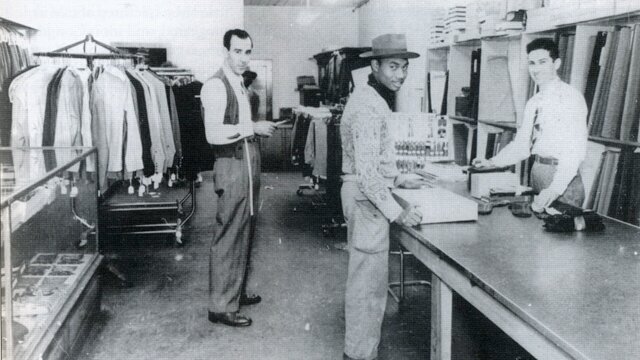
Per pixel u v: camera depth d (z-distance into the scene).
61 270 3.15
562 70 3.26
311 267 4.55
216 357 2.95
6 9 6.77
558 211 2.58
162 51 8.33
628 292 1.73
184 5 8.34
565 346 1.39
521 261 2.03
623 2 2.71
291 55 11.11
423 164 4.14
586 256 2.09
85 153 3.22
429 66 5.65
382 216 2.47
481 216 2.72
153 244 5.20
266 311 3.60
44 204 3.48
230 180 3.17
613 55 2.96
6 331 2.00
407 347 3.07
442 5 5.96
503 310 1.73
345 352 2.58
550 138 3.04
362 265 2.50
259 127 3.32
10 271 2.00
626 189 2.94
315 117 5.79
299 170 10.38
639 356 1.32
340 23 11.11
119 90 4.15
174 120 5.18
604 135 3.03
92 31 8.02
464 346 2.46
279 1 10.30
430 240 2.29
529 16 3.63
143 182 4.52
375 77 2.46
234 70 3.11
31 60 6.38
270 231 5.78
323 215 6.53
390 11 8.00
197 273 4.37
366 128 2.35
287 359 2.93
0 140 4.10
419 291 3.96
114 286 4.06
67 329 2.69
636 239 2.33
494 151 4.26
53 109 3.88
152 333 3.25
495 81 4.34
